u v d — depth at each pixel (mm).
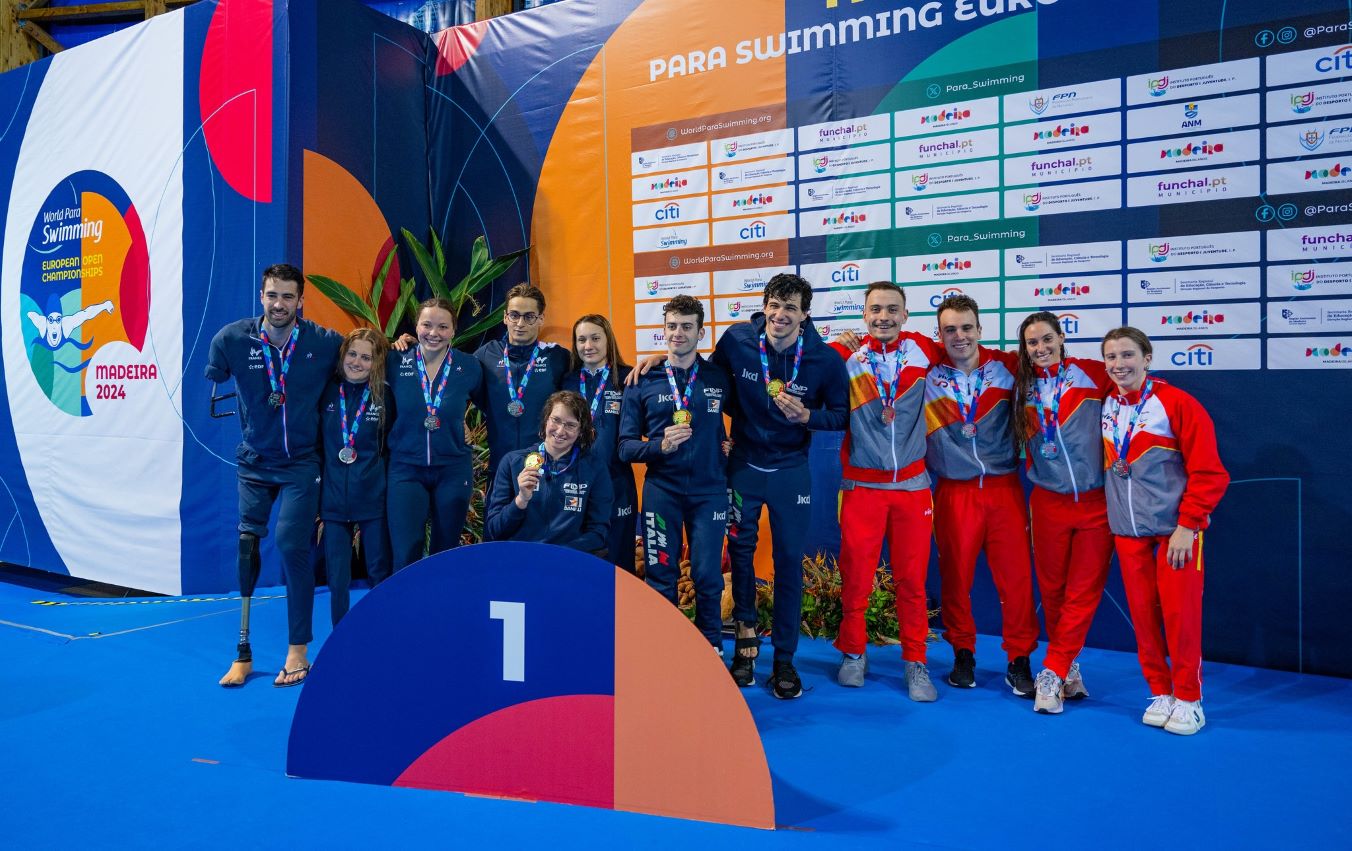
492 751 2340
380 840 2102
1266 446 3572
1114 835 2152
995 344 4082
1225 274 3617
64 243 5453
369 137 5219
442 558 2367
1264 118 3525
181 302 4953
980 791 2412
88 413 5340
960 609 3355
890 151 4273
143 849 2086
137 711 3111
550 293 5266
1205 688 3328
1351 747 2729
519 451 3275
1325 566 3479
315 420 3525
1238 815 2258
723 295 4738
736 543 3387
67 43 7531
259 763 2619
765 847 2059
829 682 3434
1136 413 2908
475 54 5484
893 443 3277
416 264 5535
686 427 3047
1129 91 3760
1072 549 3127
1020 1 3963
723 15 4668
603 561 2248
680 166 4820
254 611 4527
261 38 4781
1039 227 3965
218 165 4879
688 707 2197
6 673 3562
